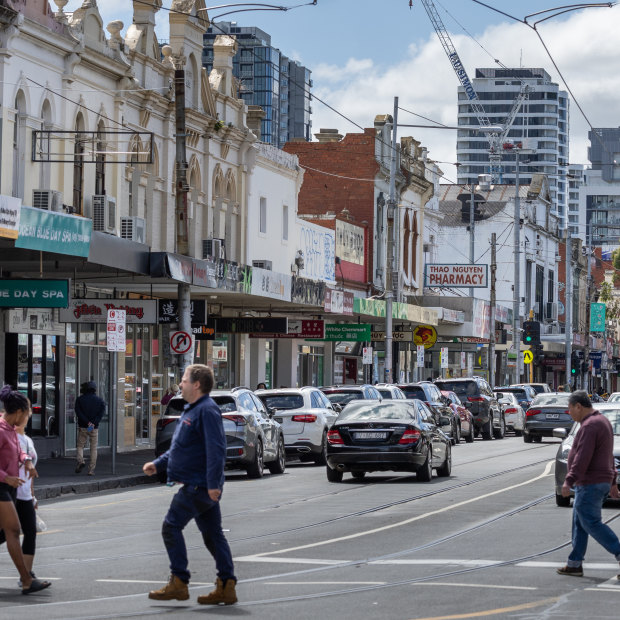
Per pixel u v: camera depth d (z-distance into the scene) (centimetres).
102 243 3809
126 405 5328
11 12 4022
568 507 3034
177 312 4400
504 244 13262
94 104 4781
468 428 6512
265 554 2178
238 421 3909
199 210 5994
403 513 2898
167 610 1603
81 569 2002
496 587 1795
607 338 17012
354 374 8656
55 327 4559
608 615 1565
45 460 4459
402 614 1569
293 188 7319
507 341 11050
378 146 8875
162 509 3066
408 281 9575
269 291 5572
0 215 3109
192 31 5859
